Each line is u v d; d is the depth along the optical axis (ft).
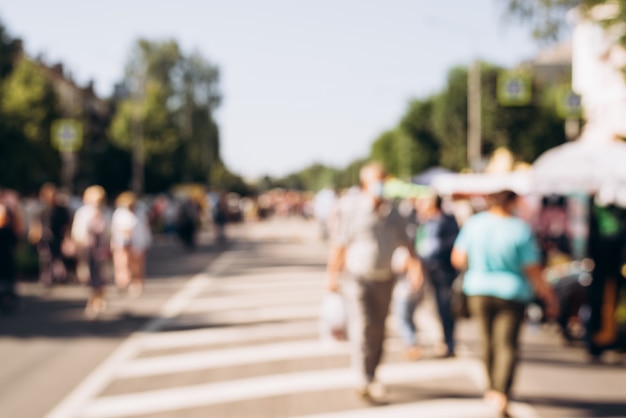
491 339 29.50
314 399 32.37
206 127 320.50
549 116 220.02
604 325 42.22
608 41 52.65
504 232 29.17
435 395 33.09
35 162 153.58
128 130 268.41
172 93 314.14
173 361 40.27
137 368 38.65
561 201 61.57
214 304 63.00
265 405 31.40
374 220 32.19
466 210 49.98
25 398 32.81
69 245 79.51
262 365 39.06
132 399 32.45
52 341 46.57
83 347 44.55
